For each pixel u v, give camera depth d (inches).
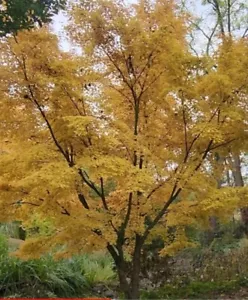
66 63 201.3
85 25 214.2
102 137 199.0
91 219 206.2
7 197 215.5
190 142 230.2
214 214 229.1
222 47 232.4
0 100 206.2
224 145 233.5
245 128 227.5
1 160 204.1
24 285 328.5
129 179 192.9
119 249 228.2
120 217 227.8
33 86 202.1
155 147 232.8
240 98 223.1
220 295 314.5
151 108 236.8
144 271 351.6
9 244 380.5
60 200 223.0
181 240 241.8
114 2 216.5
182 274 360.8
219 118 221.3
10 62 200.2
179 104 222.4
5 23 152.0
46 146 206.7
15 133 216.8
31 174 193.0
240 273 346.0
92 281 369.7
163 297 311.3
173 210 228.8
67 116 194.4
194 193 232.8
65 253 237.5
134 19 210.7
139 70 225.6
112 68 225.8
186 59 210.1
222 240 453.4
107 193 245.0
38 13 153.8
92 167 192.2
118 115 238.8
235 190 218.2
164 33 211.3
